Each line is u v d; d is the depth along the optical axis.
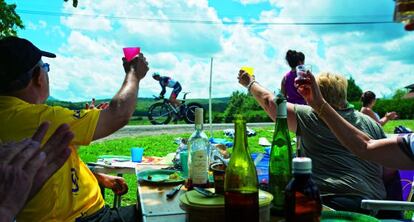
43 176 1.04
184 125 12.84
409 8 0.86
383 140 1.75
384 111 25.28
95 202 1.93
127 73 2.08
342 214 1.38
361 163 2.21
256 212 1.28
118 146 8.35
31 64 1.84
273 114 2.44
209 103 2.96
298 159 1.09
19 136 1.69
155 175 2.17
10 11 4.38
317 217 1.08
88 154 7.36
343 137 1.76
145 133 11.01
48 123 1.08
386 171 2.53
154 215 1.45
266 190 1.68
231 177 1.34
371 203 1.97
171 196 1.70
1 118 1.70
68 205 1.76
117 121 1.88
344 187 2.15
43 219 1.68
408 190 3.14
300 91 1.78
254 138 8.76
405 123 18.11
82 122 1.77
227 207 1.29
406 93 30.23
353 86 21.91
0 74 1.78
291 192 1.09
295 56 4.73
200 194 1.50
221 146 2.48
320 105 1.77
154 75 13.22
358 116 2.33
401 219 2.39
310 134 2.29
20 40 1.87
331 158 2.22
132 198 4.34
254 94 2.56
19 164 0.93
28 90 1.86
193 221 1.34
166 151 7.68
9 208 0.89
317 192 1.08
